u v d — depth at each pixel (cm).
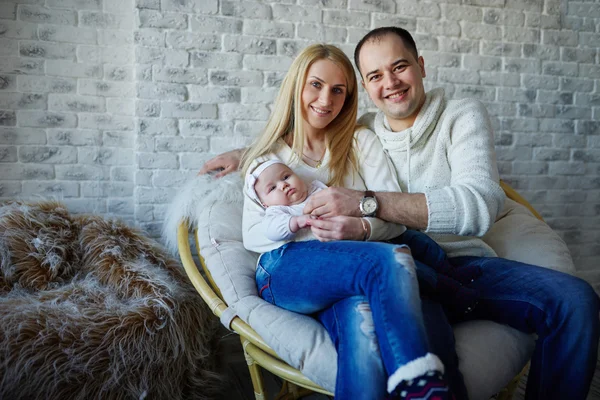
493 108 283
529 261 171
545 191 299
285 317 134
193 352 174
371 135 183
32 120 234
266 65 247
